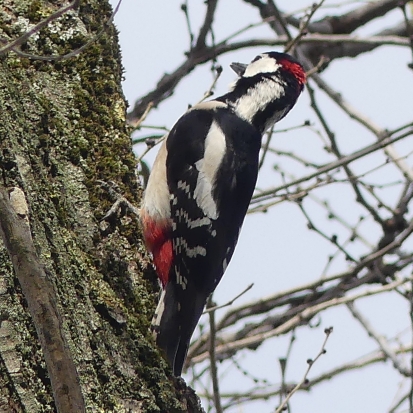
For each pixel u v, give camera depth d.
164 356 6.40
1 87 6.30
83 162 7.02
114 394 5.75
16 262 4.57
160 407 5.98
